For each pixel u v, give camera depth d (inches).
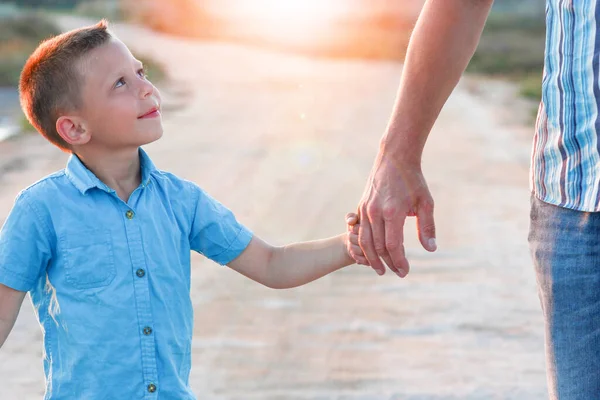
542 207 124.6
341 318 287.9
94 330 127.3
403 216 137.2
